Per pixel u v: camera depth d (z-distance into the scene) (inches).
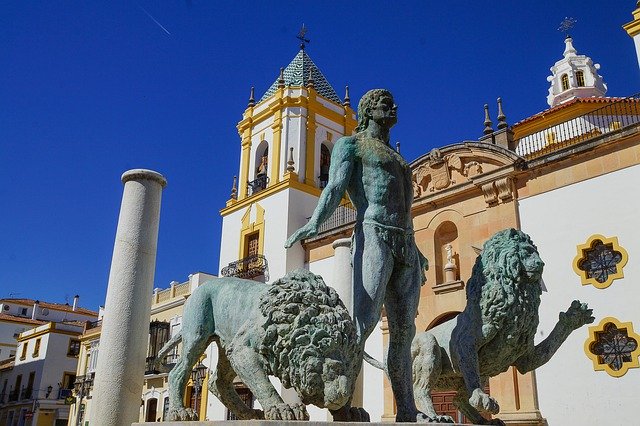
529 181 626.8
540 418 531.2
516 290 189.8
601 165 573.6
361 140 175.2
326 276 842.2
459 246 671.1
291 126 1031.6
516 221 622.5
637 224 532.4
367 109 180.2
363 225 166.9
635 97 629.3
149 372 1099.9
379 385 684.7
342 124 1095.0
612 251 543.8
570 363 530.9
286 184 950.4
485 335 187.6
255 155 1072.8
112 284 232.2
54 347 1706.4
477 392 173.9
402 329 167.0
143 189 245.3
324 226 888.3
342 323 142.5
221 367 182.5
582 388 517.7
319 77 1138.7
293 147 1015.0
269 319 145.4
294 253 891.4
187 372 173.0
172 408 167.5
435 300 673.0
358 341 152.9
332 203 164.4
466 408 200.8
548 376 541.6
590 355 519.8
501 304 187.2
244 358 149.6
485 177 655.1
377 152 171.2
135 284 231.3
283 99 1049.5
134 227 238.7
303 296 144.4
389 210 167.2
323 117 1067.9
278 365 143.2
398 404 163.5
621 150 562.9
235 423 127.2
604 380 506.3
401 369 165.6
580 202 578.6
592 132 684.7
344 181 167.6
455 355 192.5
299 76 1107.3
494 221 642.2
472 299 194.1
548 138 733.9
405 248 166.9
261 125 1083.3
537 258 191.8
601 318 527.5
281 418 135.2
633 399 485.4
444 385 204.2
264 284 166.9
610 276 532.7
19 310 2191.2
